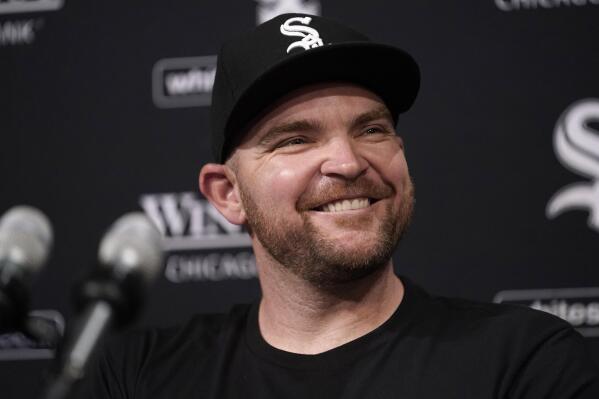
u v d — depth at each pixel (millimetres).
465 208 5703
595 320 5504
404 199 3613
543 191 5641
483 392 3287
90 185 6086
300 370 3529
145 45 6141
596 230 5562
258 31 3779
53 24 6242
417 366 3428
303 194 3484
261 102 3553
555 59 5719
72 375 2180
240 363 3723
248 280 5898
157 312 5922
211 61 6070
